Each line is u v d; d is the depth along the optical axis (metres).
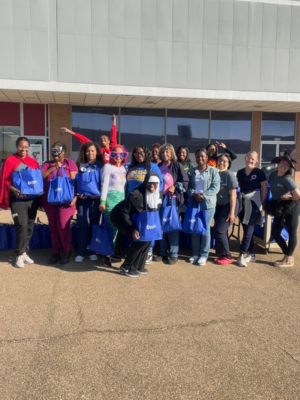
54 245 5.19
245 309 3.82
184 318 3.58
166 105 13.55
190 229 5.16
